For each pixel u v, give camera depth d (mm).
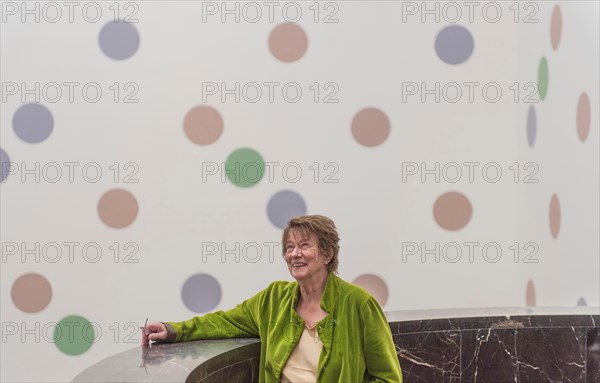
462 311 3895
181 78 4410
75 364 4367
